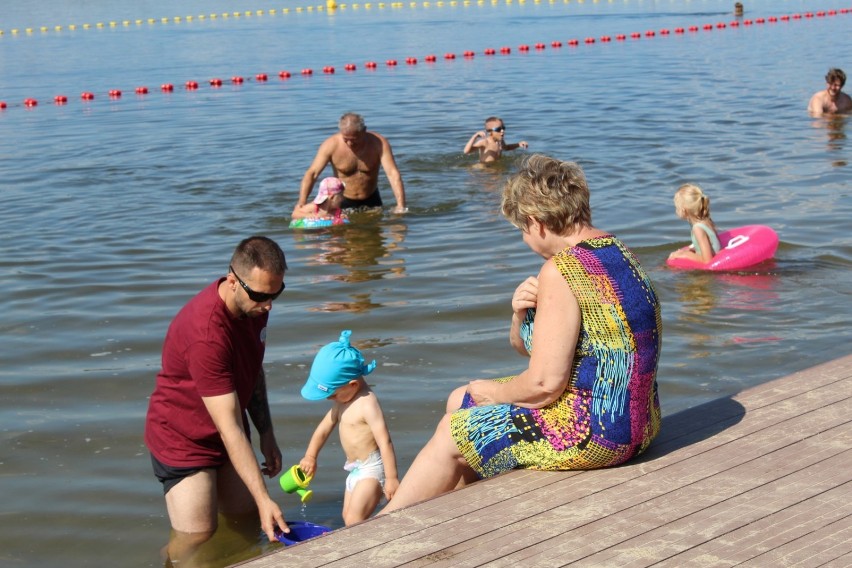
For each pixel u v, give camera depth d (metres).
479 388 4.46
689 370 6.59
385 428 4.92
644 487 4.14
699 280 8.51
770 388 5.17
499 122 14.13
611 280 4.06
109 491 5.23
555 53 29.70
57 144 16.50
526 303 4.30
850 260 8.93
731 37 32.78
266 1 58.88
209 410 4.57
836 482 4.13
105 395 6.36
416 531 3.90
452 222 10.86
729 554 3.63
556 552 3.70
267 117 18.92
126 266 9.26
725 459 4.38
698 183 12.18
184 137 16.81
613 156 13.99
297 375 6.60
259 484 4.54
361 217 11.18
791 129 15.73
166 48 34.34
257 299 4.43
